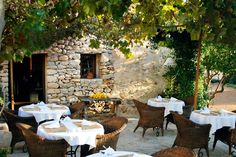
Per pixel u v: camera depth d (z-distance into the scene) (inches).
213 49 380.5
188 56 397.1
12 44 128.4
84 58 398.6
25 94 427.2
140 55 406.9
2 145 256.8
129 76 406.9
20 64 426.3
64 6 122.9
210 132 258.4
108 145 198.7
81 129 202.1
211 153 265.0
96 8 119.9
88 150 200.4
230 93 639.8
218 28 120.1
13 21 130.0
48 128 203.8
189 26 134.9
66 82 385.4
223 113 269.7
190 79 397.7
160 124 303.3
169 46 398.3
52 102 380.8
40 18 117.8
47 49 372.2
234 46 119.6
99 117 366.3
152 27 163.0
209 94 435.5
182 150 150.9
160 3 154.4
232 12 115.3
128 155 154.6
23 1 131.4
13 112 279.3
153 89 412.8
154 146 276.7
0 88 318.7
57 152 192.4
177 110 326.0
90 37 388.2
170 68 407.8
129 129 332.8
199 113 271.6
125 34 237.1
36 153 190.7
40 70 429.1
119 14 119.2
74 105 294.0
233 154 261.6
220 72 407.8
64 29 359.3
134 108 409.1
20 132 229.6
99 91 399.2
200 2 126.9
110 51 399.9
